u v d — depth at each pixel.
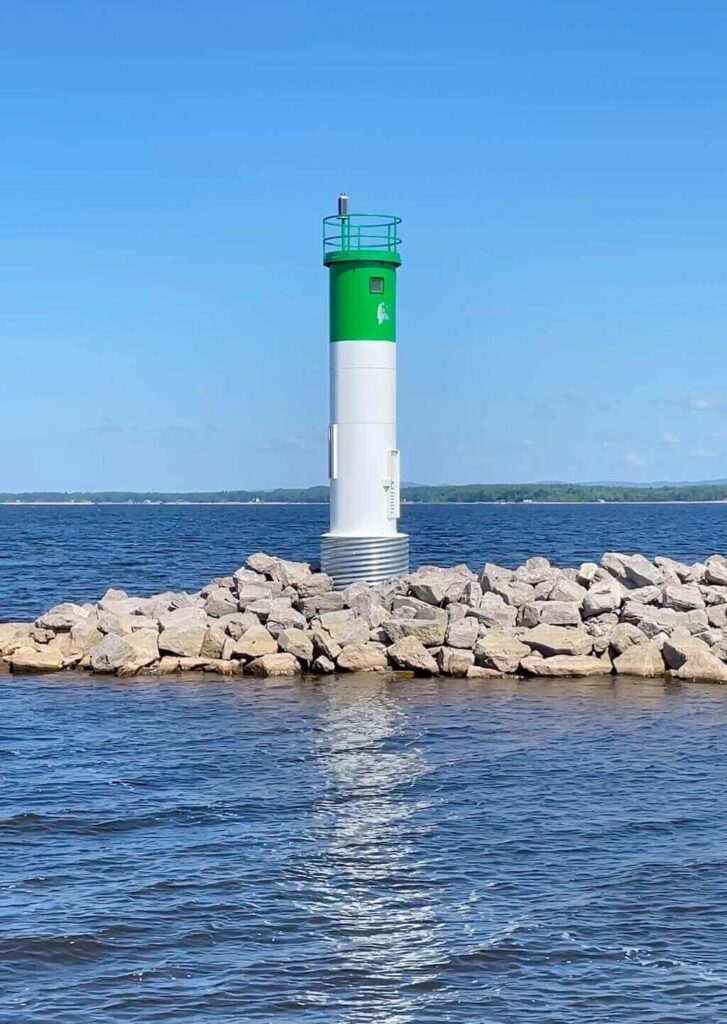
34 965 14.23
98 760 23.02
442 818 19.22
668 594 32.97
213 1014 13.20
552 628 31.00
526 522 149.38
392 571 34.25
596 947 14.62
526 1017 13.10
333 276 34.25
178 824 19.00
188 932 15.06
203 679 30.89
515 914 15.52
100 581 61.16
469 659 30.38
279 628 32.19
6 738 24.84
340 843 18.06
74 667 32.75
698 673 29.78
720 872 16.81
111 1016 13.14
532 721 25.72
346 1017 13.15
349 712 26.70
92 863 17.30
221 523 156.75
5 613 47.25
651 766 22.19
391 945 14.71
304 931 15.11
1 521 173.50
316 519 177.75
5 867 17.16
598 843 18.00
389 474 34.50
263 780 21.47
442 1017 13.13
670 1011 13.17
